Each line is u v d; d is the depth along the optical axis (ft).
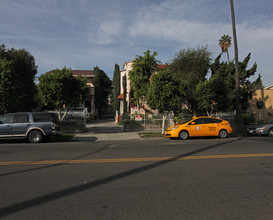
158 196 13.48
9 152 28.86
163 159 23.61
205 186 15.19
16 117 39.14
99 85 102.42
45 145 36.11
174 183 15.80
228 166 20.43
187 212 11.41
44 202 12.70
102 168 20.01
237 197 13.32
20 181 16.42
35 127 39.01
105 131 55.88
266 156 24.82
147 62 67.26
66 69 49.29
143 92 66.49
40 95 47.34
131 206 12.12
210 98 56.03
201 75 69.67
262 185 15.38
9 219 10.78
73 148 32.30
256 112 83.97
